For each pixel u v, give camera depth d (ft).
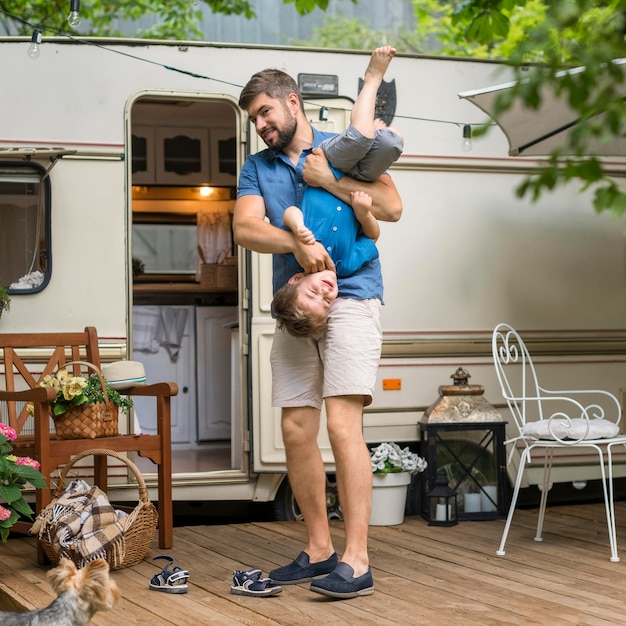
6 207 16.44
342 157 11.05
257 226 11.49
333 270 11.18
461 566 13.12
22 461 12.80
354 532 11.37
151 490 16.67
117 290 16.74
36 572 13.07
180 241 24.26
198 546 14.71
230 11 33.17
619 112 5.81
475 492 17.10
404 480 16.58
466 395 17.26
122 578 12.53
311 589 11.25
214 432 22.47
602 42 5.90
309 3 19.92
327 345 11.43
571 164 6.07
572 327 18.88
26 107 16.46
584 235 19.01
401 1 41.47
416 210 18.11
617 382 19.06
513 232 18.60
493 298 18.45
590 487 19.49
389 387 17.75
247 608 10.92
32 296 16.42
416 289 18.06
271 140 11.66
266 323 16.98
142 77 16.90
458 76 18.28
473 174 18.42
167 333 22.33
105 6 32.89
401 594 11.48
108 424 14.16
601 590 11.69
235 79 17.28
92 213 16.67
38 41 14.76
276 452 16.87
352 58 17.70
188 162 23.47
